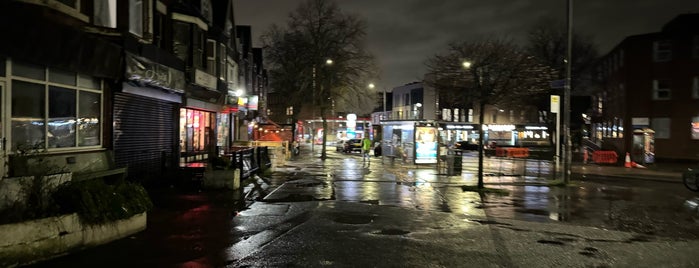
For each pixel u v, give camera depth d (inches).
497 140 2327.8
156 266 285.0
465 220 454.0
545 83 957.2
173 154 778.2
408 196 613.9
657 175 1042.7
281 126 1988.2
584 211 539.8
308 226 406.6
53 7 434.6
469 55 855.7
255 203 520.1
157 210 463.2
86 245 315.0
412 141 1134.4
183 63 751.1
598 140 2267.5
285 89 1674.5
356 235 376.2
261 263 296.2
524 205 570.6
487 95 734.5
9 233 268.5
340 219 441.1
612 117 1879.9
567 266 305.0
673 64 1505.9
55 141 453.4
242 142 1295.5
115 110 577.6
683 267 309.6
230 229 387.5
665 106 1517.0
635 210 553.9
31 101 418.6
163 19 763.4
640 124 1561.3
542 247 353.1
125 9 565.3
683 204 608.1
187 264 290.5
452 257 318.7
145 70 583.2
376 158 1510.8
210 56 947.3
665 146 1512.1
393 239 365.1
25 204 291.9
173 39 794.8
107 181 519.5
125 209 345.1
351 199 570.6
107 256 300.7
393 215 469.1
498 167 1231.5
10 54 367.6
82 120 498.3
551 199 629.6
